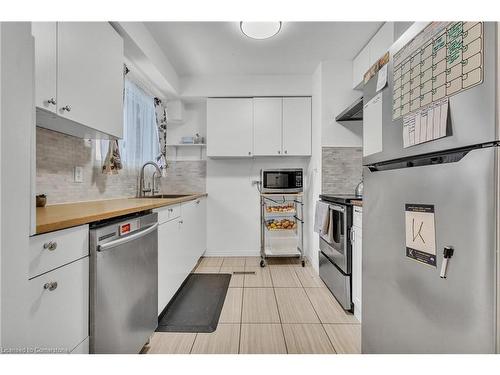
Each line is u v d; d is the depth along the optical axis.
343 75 2.98
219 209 3.75
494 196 0.62
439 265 0.77
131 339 1.34
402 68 0.96
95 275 1.08
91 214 1.11
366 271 1.24
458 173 0.71
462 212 0.69
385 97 1.08
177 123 3.75
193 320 1.96
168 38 2.50
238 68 3.20
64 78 1.28
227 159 3.77
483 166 0.64
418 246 0.85
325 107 2.98
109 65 1.67
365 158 1.26
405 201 0.92
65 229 0.95
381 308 1.10
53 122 1.40
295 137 3.42
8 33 0.66
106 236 1.16
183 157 3.77
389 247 1.03
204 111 3.77
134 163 2.79
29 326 0.80
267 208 3.53
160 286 1.86
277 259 3.62
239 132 3.42
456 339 0.71
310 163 3.48
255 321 1.95
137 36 2.14
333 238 2.39
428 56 0.82
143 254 1.47
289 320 1.97
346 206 2.12
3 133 0.64
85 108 1.45
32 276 0.81
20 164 0.70
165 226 1.97
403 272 0.94
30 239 0.80
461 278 0.69
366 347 1.25
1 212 0.64
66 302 0.95
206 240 3.73
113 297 1.18
